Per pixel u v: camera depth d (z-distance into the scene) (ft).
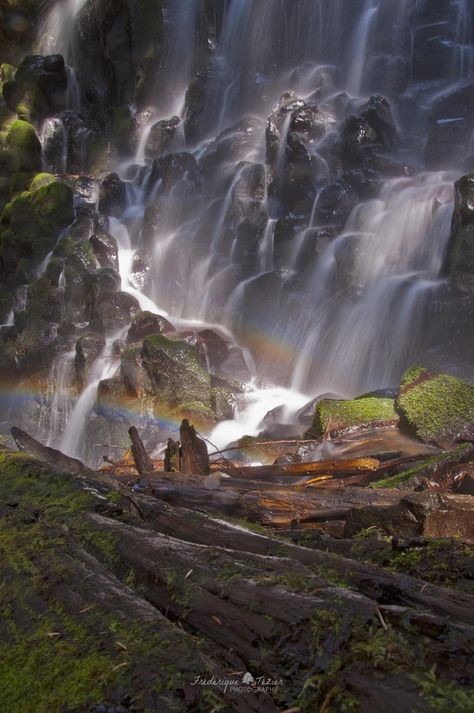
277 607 6.21
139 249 51.72
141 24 67.77
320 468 17.89
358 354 38.45
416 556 8.82
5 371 45.11
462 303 35.19
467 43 59.00
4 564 9.07
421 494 11.50
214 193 52.60
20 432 16.56
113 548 8.57
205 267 48.98
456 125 49.65
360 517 11.75
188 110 64.03
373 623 5.75
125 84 69.21
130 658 6.15
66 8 74.95
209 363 40.83
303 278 43.52
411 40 60.44
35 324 45.68
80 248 48.34
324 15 64.03
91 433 36.40
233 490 14.88
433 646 5.42
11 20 74.69
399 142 52.47
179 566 7.61
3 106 67.31
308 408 32.48
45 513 10.28
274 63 65.77
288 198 47.60
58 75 67.21
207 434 33.42
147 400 35.86
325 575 7.31
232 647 6.13
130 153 64.95
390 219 41.83
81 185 57.72
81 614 7.22
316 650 5.60
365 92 60.23
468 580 8.14
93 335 43.27
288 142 48.37
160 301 50.06
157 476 15.74
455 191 36.78
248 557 7.59
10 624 7.71
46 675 6.54
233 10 68.64
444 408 23.11
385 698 4.95
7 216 53.01
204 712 5.41
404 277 39.34
